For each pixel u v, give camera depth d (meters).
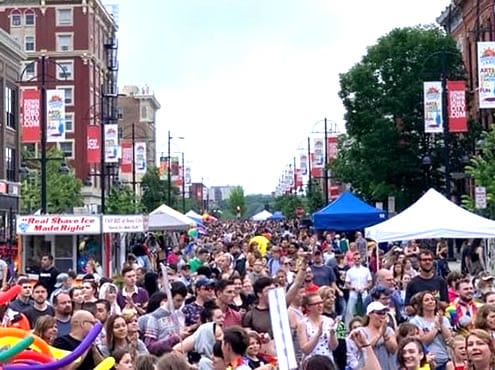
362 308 17.66
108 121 89.44
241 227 88.25
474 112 57.62
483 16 56.25
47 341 9.70
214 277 18.81
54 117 42.47
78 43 90.81
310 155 82.06
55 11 90.75
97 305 11.66
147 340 11.95
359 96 57.62
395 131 56.44
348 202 30.98
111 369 8.09
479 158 44.38
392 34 57.59
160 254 34.09
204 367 10.12
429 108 37.69
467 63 59.56
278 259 24.14
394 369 10.86
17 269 28.70
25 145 76.50
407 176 57.62
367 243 31.16
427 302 11.94
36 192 68.06
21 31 91.00
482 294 14.42
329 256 25.84
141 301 15.63
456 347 10.05
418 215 21.28
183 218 39.62
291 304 11.27
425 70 56.72
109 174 82.25
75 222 28.52
